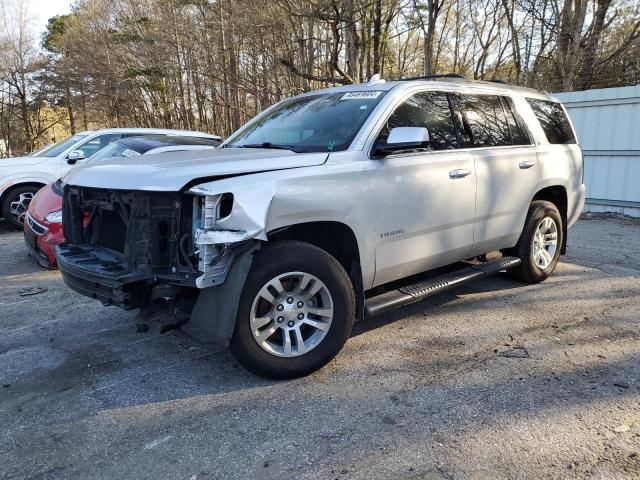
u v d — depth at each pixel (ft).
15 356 12.64
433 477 7.82
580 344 12.70
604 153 33.78
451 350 12.53
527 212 16.69
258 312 10.49
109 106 113.19
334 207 10.89
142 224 10.04
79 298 17.25
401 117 12.85
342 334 11.23
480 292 17.07
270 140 13.67
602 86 57.57
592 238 26.30
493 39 88.79
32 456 8.58
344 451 8.55
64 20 135.95
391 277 12.70
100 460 8.46
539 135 17.06
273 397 10.37
